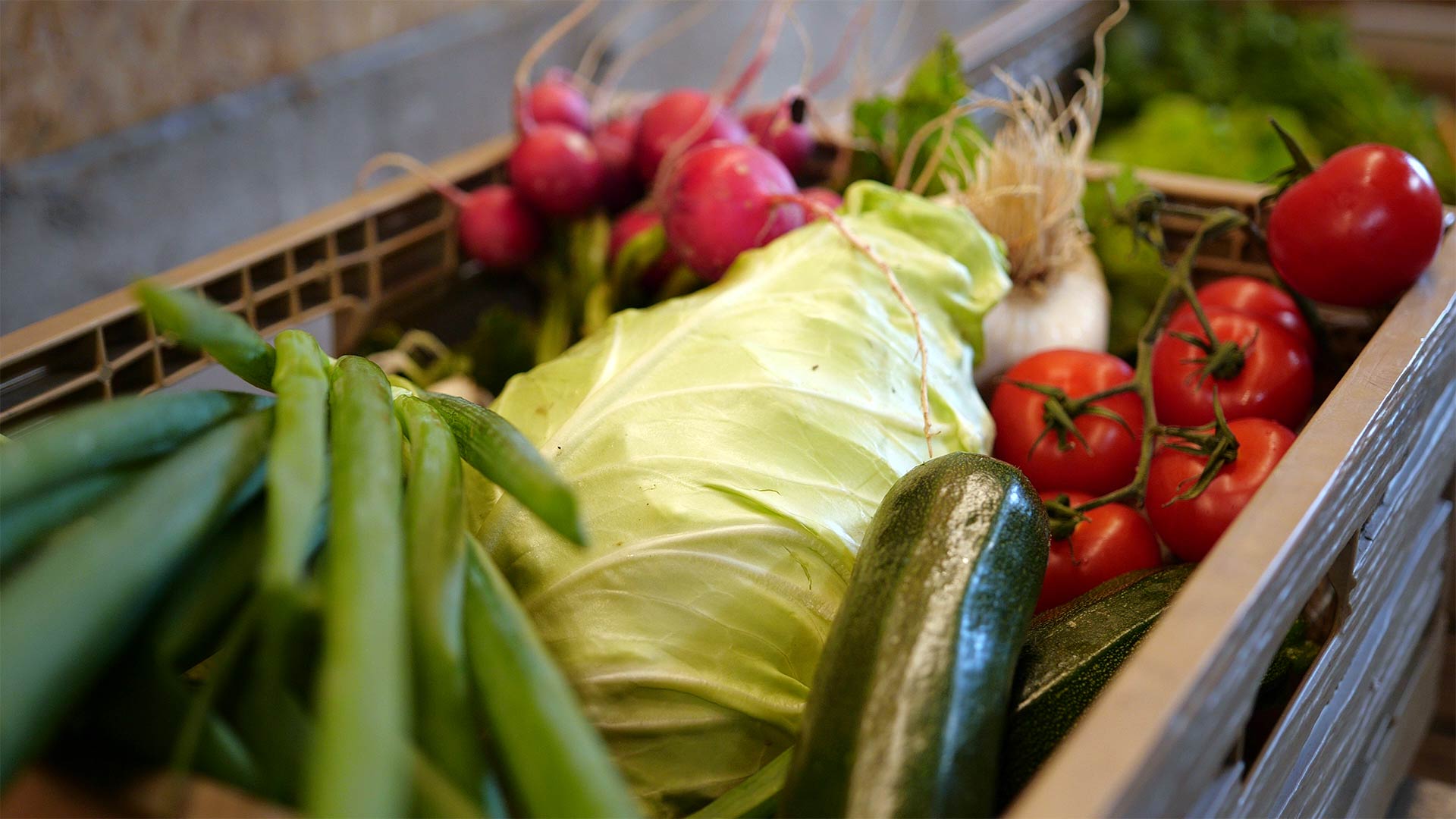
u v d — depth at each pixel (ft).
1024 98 3.99
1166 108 6.71
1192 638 1.61
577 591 2.24
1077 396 3.06
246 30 4.82
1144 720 1.48
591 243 4.02
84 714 1.59
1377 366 2.42
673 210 3.36
